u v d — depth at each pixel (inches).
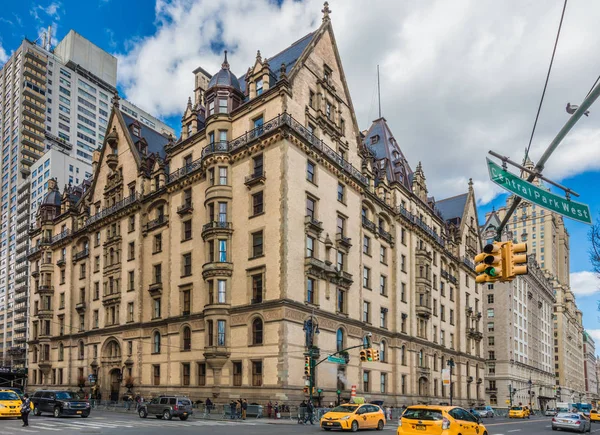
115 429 1199.6
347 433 1250.6
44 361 3034.0
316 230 2041.1
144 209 2522.1
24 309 4945.9
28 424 1282.0
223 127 2181.3
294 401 1790.1
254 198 2025.1
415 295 2800.2
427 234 2987.2
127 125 2839.6
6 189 5679.1
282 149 1950.1
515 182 546.0
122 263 2588.6
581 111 429.4
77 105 6186.0
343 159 2311.8
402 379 2556.6
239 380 1916.8
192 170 2269.9
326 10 2410.2
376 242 2511.1
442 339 3100.4
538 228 7204.7
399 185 2787.9
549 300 6658.5
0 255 5551.2
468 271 3609.7
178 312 2207.2
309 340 1861.5
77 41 6318.9
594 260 1059.9
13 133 5767.7
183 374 2132.1
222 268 2011.6
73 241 3019.2
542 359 5905.5
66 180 4867.1
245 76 2361.0
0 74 6264.8
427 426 828.0
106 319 2618.1
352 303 2233.0
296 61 2138.3
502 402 4515.3
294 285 1891.0
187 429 1238.3
